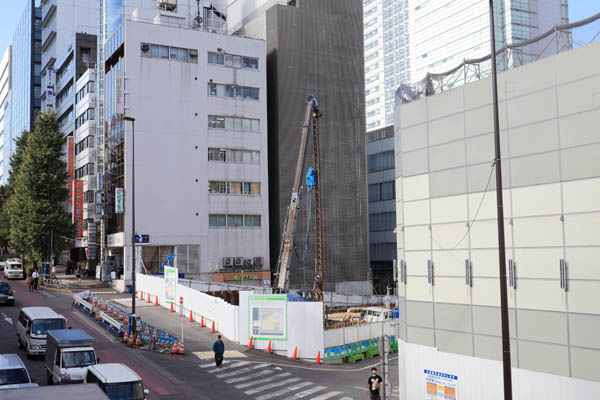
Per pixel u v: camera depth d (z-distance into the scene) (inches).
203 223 2385.6
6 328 1413.6
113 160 2401.6
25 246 2354.8
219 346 1107.3
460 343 723.4
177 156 2359.7
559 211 620.7
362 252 2719.0
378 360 1311.5
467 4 5349.4
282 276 1850.4
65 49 3560.5
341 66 2743.6
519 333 654.5
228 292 1952.5
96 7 4052.7
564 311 610.5
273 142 2608.3
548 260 629.3
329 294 2014.0
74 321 1512.1
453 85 761.0
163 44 2383.1
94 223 2800.2
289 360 1216.8
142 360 1125.7
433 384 757.3
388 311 1599.4
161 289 1803.6
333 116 2694.4
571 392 599.8
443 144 759.7
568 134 616.1
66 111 3432.6
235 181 2471.7
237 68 2519.7
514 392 653.9
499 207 532.7
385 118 6609.3
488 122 701.3
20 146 3176.7
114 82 2352.4
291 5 2755.9
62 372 861.2
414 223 799.7
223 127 2468.0
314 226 2598.4
